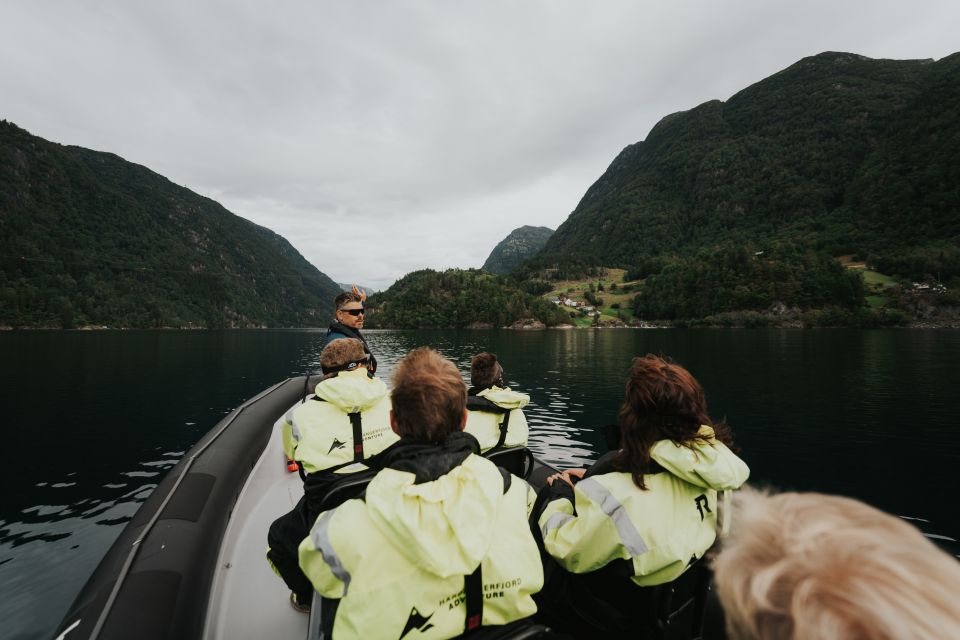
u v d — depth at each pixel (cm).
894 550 62
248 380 2714
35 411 1802
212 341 7706
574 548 158
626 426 159
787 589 66
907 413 1778
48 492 984
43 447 1316
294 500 372
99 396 2142
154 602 219
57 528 811
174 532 281
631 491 152
